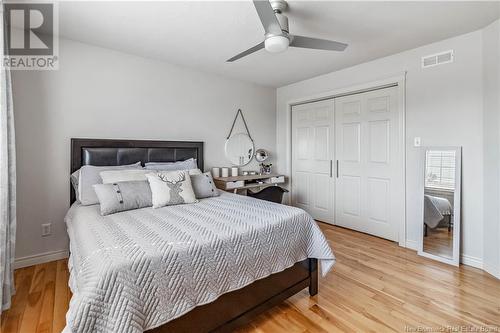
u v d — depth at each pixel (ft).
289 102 14.43
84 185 7.72
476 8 6.76
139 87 10.09
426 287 6.93
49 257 8.46
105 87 9.32
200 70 11.82
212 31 8.02
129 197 7.07
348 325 5.48
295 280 6.26
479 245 8.04
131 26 7.70
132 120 9.95
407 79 9.64
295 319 5.70
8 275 5.92
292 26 7.72
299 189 14.48
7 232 5.93
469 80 8.15
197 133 11.86
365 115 11.29
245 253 5.14
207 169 12.26
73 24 7.59
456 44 8.41
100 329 3.44
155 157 10.28
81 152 8.75
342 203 12.38
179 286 4.20
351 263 8.48
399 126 9.96
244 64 11.06
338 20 7.39
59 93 8.48
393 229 10.45
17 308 5.95
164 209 7.09
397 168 10.20
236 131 13.35
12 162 6.26
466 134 8.25
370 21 7.46
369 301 6.33
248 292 5.30
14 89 7.78
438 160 8.86
